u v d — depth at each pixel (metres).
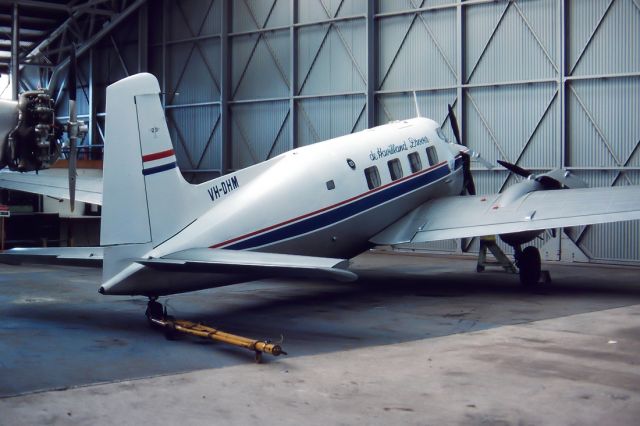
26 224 26.19
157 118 11.47
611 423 7.31
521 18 23.20
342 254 15.12
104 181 10.94
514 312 13.82
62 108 36.31
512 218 15.57
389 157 16.03
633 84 21.22
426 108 25.41
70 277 19.58
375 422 7.36
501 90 23.75
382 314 13.70
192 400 8.05
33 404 7.88
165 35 32.06
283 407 7.82
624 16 21.30
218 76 30.38
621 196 15.27
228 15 29.95
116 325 12.44
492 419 7.44
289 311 14.09
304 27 27.95
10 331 11.88
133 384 8.69
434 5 25.00
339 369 9.42
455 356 10.13
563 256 22.77
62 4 32.66
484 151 24.17
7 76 37.06
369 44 26.16
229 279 12.29
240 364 9.68
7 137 7.89
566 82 22.36
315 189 13.91
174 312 13.98
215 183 12.34
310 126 27.97
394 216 16.22
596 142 21.95
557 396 8.20
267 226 12.84
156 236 11.36
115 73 34.12
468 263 22.81
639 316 13.30
